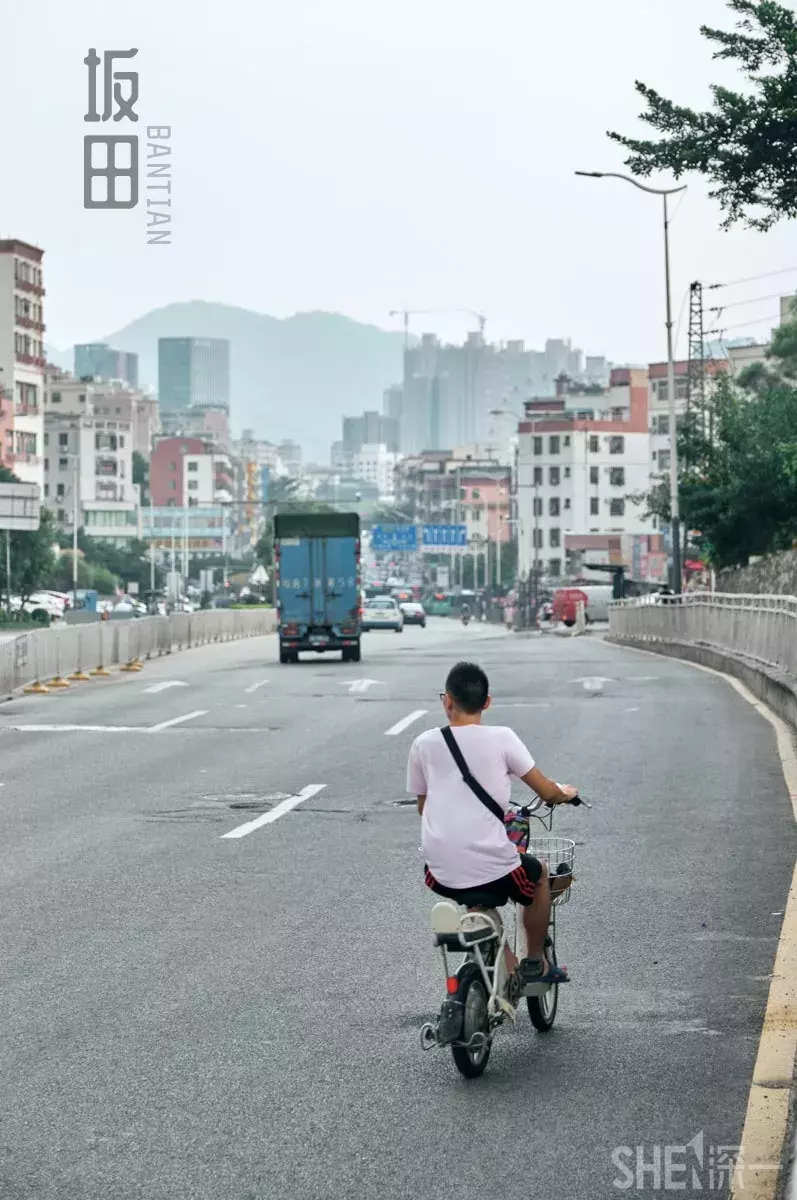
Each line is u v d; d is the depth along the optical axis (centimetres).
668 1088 620
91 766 1755
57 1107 598
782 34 2619
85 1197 507
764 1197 498
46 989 781
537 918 680
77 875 1098
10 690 2794
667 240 5225
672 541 5250
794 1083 602
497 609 13175
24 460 12625
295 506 16312
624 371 16062
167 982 795
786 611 2473
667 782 1541
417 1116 587
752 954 847
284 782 1598
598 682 2916
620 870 1098
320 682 3098
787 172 2702
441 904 625
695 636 3816
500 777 653
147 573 17175
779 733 1958
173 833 1283
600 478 15262
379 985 787
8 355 12456
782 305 9712
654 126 2723
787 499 5725
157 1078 635
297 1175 527
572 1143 557
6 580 9644
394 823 1323
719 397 5953
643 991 774
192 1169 532
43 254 13000
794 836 1227
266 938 895
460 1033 614
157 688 2964
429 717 2298
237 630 6109
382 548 14588
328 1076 638
